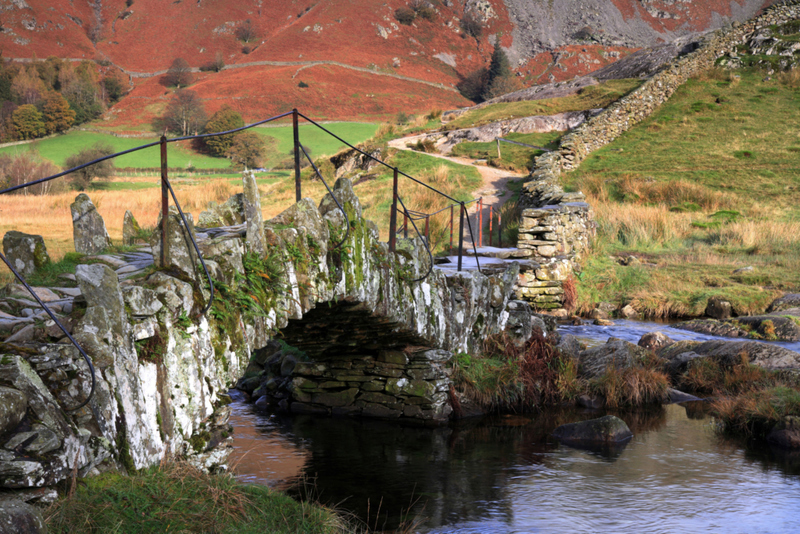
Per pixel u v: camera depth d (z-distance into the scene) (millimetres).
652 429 9961
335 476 7824
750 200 26094
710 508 6973
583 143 32062
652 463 8438
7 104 103812
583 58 154500
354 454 8695
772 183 27625
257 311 5934
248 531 4551
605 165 30734
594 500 7180
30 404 3574
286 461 8344
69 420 3814
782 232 22406
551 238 18047
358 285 7668
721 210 25016
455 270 11727
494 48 155125
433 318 9953
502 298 11844
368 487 7484
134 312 4621
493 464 8352
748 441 9414
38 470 3436
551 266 17844
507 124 36844
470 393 10805
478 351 11477
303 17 170125
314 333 9430
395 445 9133
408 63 155750
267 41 162000
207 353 5465
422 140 36062
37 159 67875
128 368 4422
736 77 39969
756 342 12484
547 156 29266
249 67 150625
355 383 10734
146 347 4789
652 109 37188
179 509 4219
